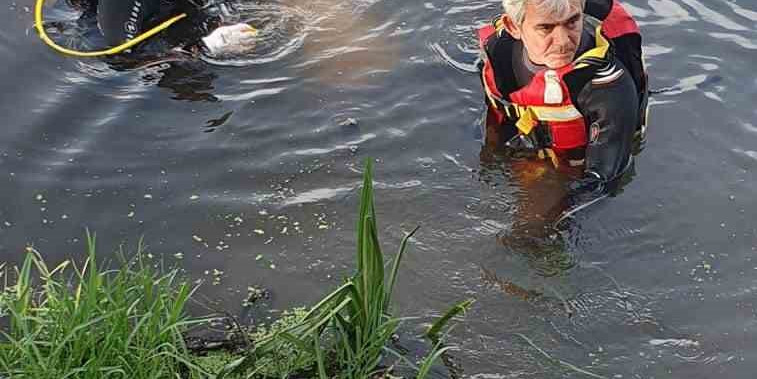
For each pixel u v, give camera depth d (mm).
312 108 5258
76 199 4691
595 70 4695
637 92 4887
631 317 4074
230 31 5648
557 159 4887
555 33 4645
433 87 5391
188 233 4504
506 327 4023
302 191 4734
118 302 3691
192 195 4715
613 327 4031
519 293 4184
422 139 5047
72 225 4547
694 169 4852
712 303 4145
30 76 5465
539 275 4273
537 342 3959
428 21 5891
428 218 4562
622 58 4867
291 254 4387
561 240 4449
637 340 3977
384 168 4855
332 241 4453
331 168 4867
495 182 4770
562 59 4711
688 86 5371
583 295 4172
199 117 5207
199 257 4375
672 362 3877
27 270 3898
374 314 3727
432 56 5621
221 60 5594
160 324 3730
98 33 5816
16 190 4727
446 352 3898
